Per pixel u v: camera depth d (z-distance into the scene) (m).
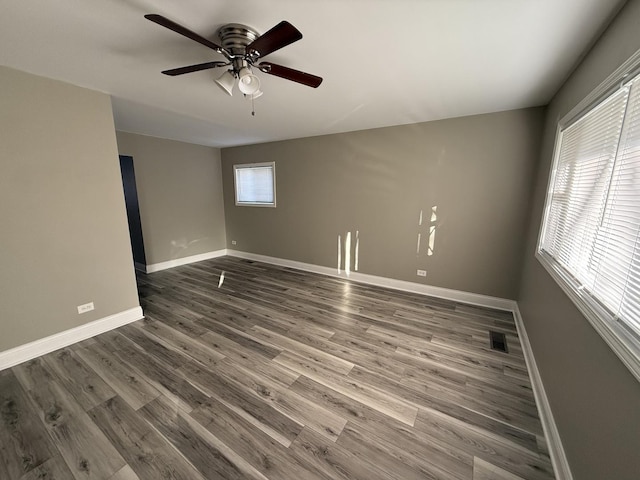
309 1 1.25
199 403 1.74
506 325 2.78
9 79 1.96
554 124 2.30
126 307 2.79
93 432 1.53
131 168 4.25
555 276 1.73
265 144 4.84
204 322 2.84
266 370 2.07
